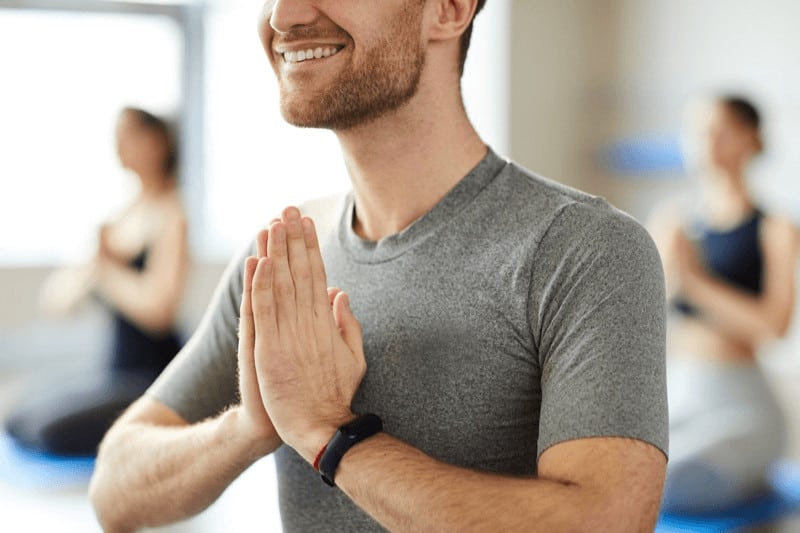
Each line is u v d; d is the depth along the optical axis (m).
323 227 1.61
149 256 4.87
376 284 1.45
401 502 1.20
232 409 1.46
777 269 4.12
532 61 8.80
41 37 7.88
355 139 1.42
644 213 8.54
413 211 1.46
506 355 1.33
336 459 1.26
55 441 5.14
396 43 1.35
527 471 1.35
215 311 1.66
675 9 8.26
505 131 8.73
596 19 8.94
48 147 7.99
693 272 4.18
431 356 1.37
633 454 1.18
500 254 1.35
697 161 4.36
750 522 4.04
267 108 8.54
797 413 6.12
